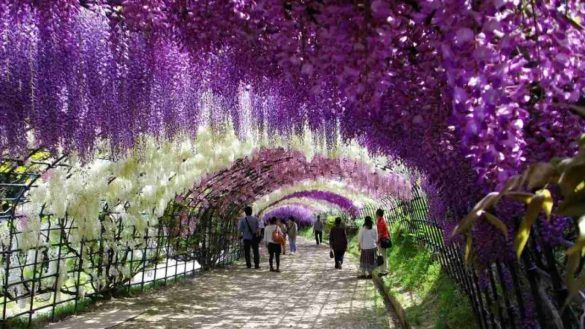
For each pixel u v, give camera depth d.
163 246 11.74
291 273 13.96
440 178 2.99
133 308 8.27
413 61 1.93
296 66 2.04
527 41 1.32
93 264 8.61
